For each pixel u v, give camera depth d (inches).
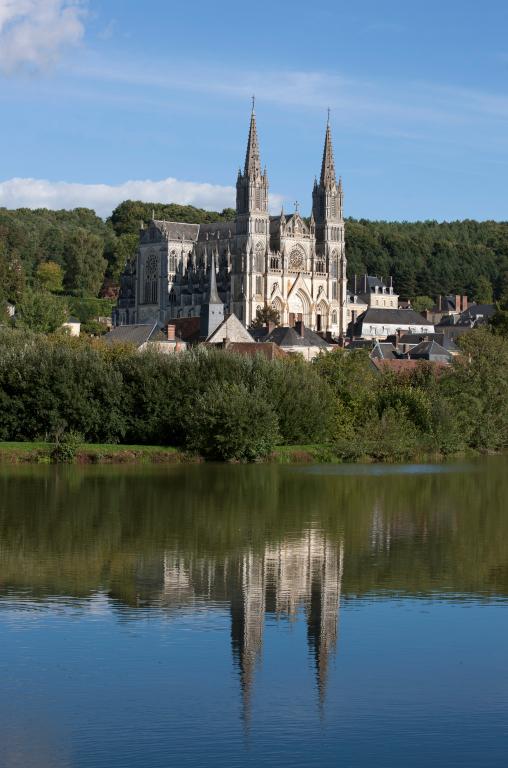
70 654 1798.7
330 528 3051.2
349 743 1464.1
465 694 1640.0
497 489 4030.5
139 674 1707.7
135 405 5187.0
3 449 4795.8
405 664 1771.7
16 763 1389.0
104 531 2942.9
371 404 5669.3
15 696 1611.7
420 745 1459.2
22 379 5098.4
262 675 1710.1
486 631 1956.2
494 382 6033.5
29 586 2258.9
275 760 1407.5
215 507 3447.3
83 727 1504.7
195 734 1483.8
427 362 6889.8
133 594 2198.6
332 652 1827.0
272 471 4606.3
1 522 3075.8
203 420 4940.9
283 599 2175.2
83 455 4835.1
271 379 5324.8
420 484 4185.5
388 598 2190.0
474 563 2544.3
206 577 2362.2
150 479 4197.8
